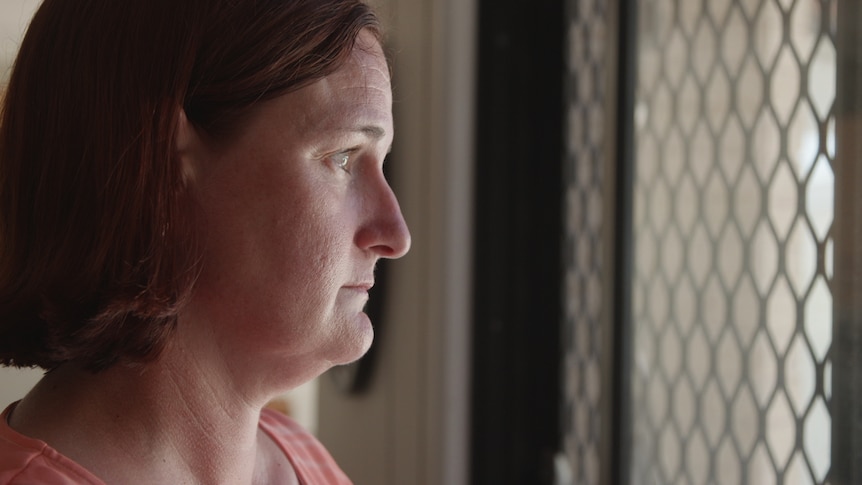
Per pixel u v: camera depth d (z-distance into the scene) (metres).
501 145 1.59
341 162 0.71
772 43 1.18
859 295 1.06
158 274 0.64
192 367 0.69
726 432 1.27
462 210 1.58
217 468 0.71
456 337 1.58
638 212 1.45
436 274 1.58
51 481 0.62
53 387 0.69
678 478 1.36
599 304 1.53
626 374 1.46
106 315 0.63
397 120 1.66
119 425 0.67
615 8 1.46
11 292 0.67
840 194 1.08
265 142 0.67
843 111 1.08
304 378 0.73
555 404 1.61
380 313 1.71
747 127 1.23
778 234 1.18
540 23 1.60
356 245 0.71
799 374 1.15
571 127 1.58
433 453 1.58
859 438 1.07
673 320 1.37
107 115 0.64
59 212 0.66
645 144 1.43
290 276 0.68
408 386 1.63
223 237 0.67
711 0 1.29
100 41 0.65
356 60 0.70
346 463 1.85
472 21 1.58
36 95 0.67
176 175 0.65
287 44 0.66
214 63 0.66
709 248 1.30
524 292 1.60
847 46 1.07
